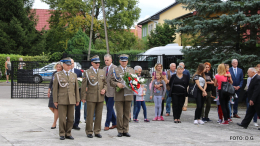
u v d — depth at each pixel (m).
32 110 11.05
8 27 33.06
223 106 9.12
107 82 7.82
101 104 7.08
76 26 38.38
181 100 9.34
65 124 6.70
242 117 10.76
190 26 14.02
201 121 9.20
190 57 14.55
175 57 15.34
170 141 6.67
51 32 42.50
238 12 12.88
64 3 38.50
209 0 13.88
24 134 7.04
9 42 32.72
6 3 33.25
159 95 9.69
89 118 6.97
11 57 27.78
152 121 9.55
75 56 15.10
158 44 33.94
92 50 33.22
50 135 7.02
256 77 8.45
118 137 7.04
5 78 27.91
